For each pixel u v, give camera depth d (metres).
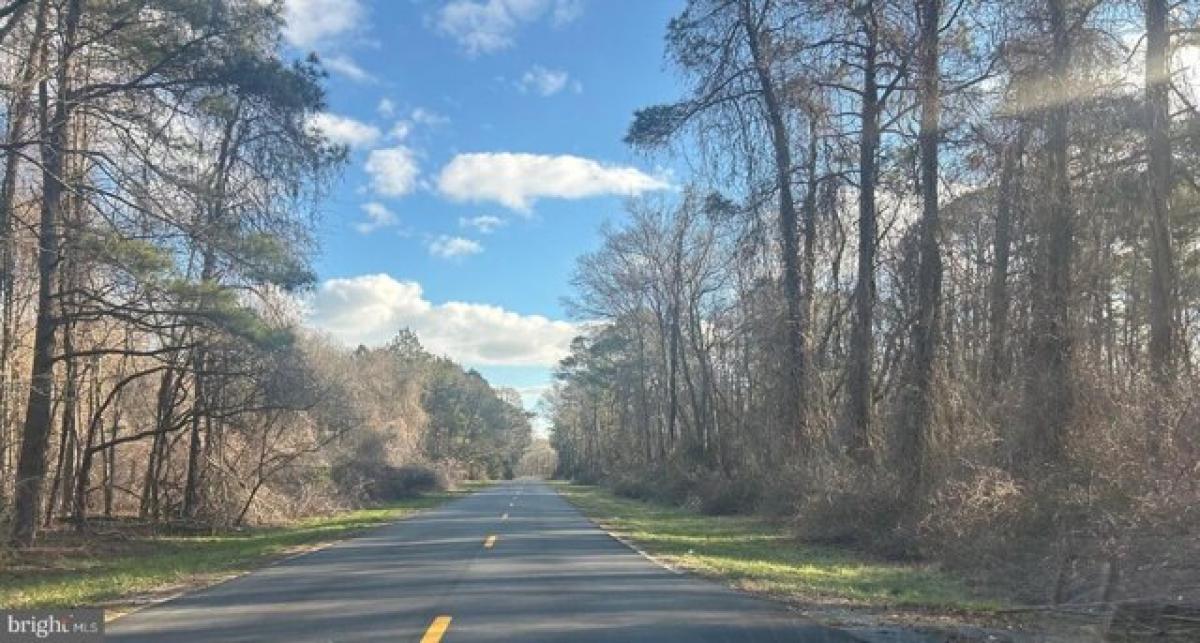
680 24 25.50
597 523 28.88
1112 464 13.46
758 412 31.53
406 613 10.52
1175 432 12.88
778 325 27.12
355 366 59.03
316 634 9.26
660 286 55.56
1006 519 14.73
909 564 16.75
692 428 58.84
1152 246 17.42
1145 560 11.35
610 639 8.86
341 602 11.60
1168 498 11.85
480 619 10.04
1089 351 16.58
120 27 18.88
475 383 126.94
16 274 22.38
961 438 18.17
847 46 23.48
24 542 20.44
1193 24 17.84
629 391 75.06
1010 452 16.00
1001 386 18.45
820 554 18.84
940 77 21.69
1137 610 9.84
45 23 18.48
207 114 19.77
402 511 40.75
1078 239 17.55
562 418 126.44
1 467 22.88
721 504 33.38
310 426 38.84
